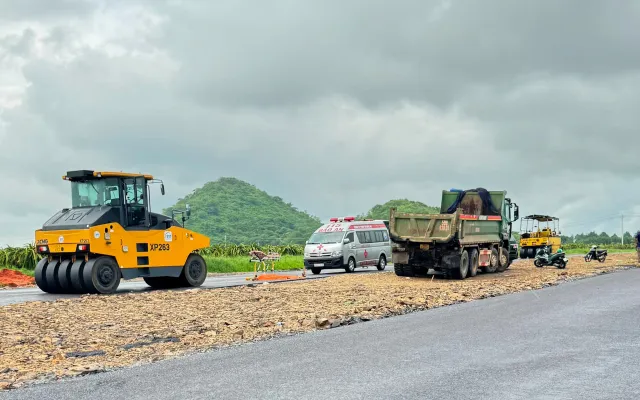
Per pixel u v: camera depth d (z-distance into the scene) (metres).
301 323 12.85
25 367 8.98
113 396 7.06
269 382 7.50
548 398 6.61
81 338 11.62
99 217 21.12
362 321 13.22
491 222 28.88
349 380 7.51
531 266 35.06
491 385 7.17
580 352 9.17
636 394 6.75
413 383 7.30
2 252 33.38
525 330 11.31
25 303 17.38
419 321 12.84
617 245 93.75
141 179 22.53
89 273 20.70
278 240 181.62
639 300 16.20
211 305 16.73
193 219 191.00
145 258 22.36
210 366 8.61
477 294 18.44
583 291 18.78
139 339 11.45
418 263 26.02
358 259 32.53
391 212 26.41
